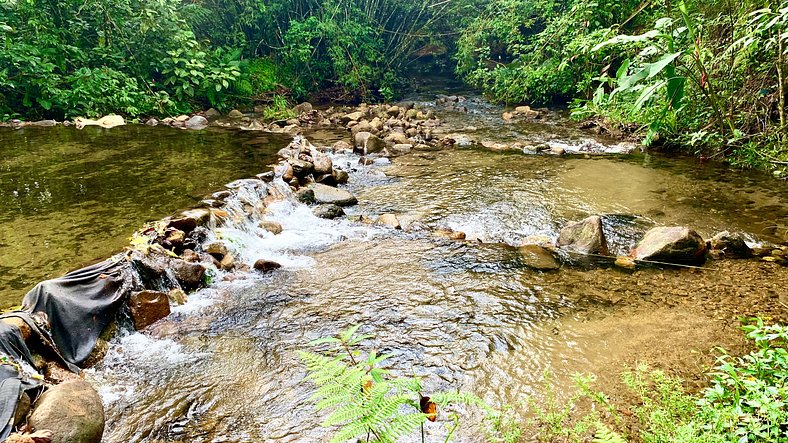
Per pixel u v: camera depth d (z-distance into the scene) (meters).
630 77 4.53
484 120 10.13
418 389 1.74
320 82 13.29
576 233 4.44
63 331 2.89
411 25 14.48
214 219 4.48
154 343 3.12
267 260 4.08
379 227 4.97
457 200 5.61
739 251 4.17
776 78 6.25
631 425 2.30
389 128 9.27
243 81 11.47
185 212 4.39
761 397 1.94
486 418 2.40
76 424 2.20
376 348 3.02
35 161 6.24
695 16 6.46
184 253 3.93
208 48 11.55
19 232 4.09
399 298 3.61
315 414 2.49
